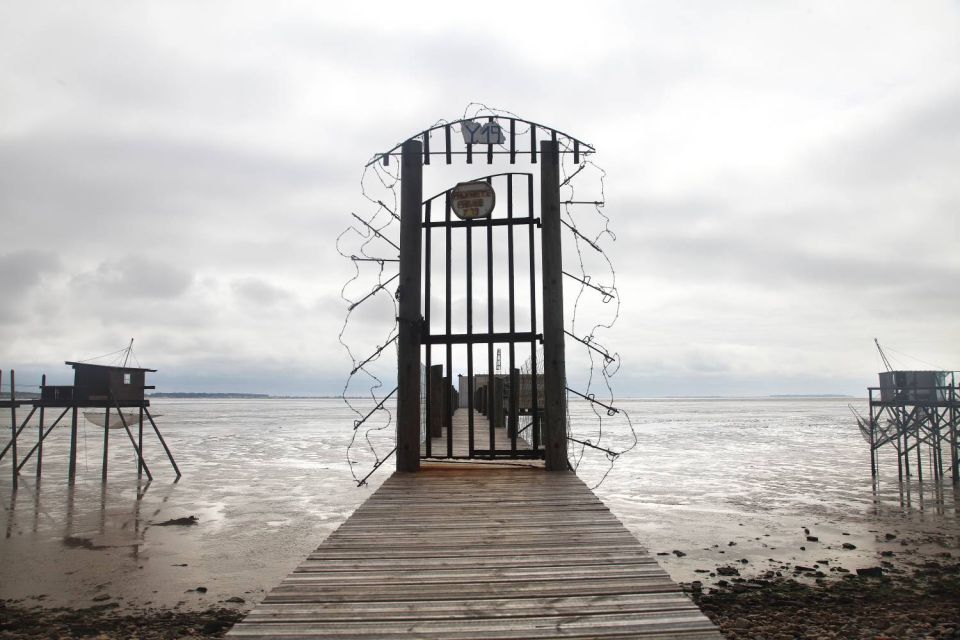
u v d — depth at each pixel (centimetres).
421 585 336
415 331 755
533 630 276
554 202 752
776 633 858
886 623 895
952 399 2488
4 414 9944
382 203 776
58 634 875
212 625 906
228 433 5478
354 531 452
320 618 290
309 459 3216
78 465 2934
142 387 2514
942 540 1462
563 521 482
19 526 1603
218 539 1455
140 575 1169
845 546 1390
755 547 1384
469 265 762
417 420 739
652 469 2823
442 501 558
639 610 299
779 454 3556
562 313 745
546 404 741
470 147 770
